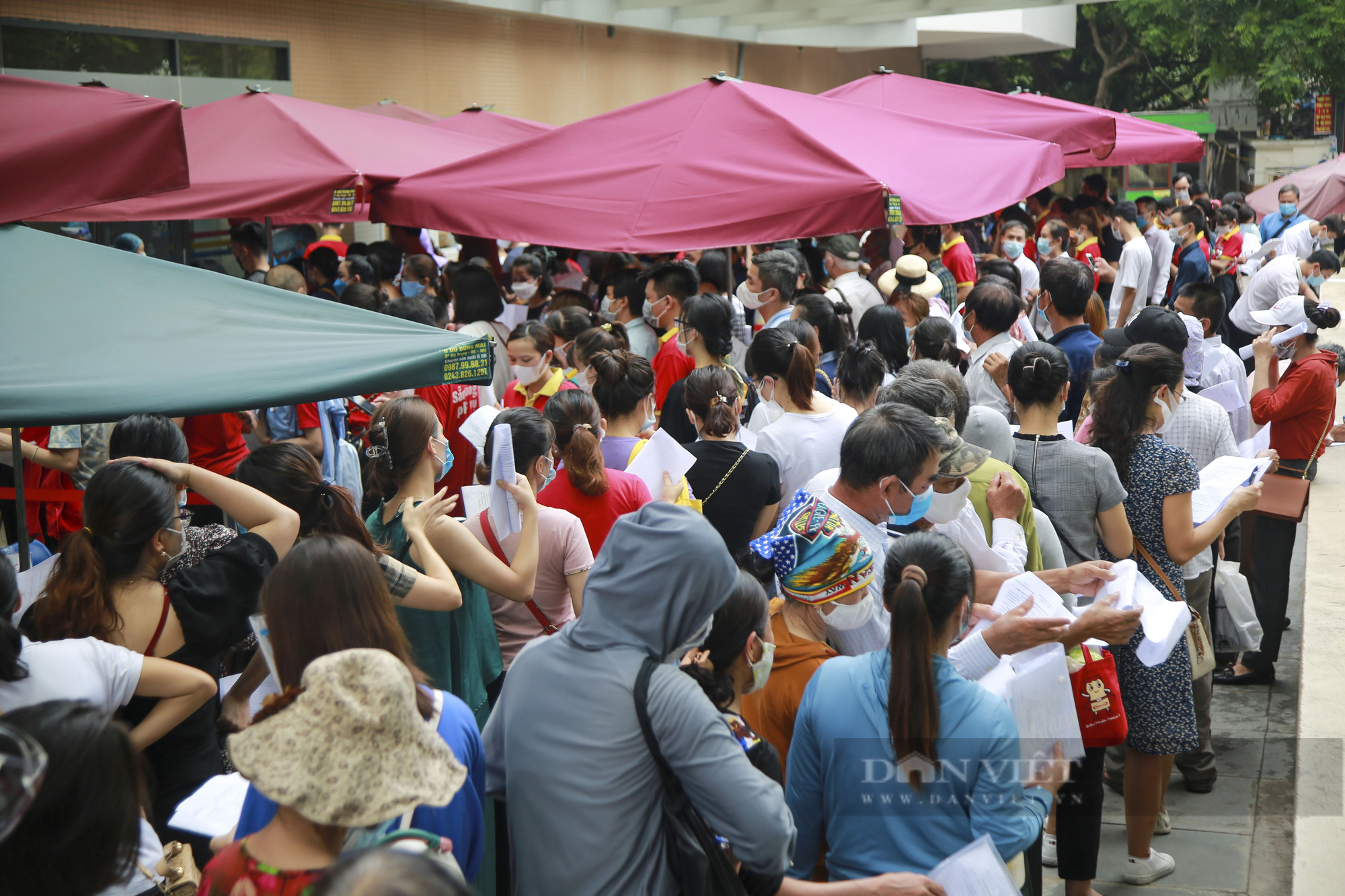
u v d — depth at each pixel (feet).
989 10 56.24
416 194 19.94
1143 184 70.23
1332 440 18.95
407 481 11.33
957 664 9.18
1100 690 10.36
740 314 22.25
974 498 11.65
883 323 18.06
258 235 30.86
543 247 37.88
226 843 7.37
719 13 58.85
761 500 13.51
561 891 7.09
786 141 18.21
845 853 8.26
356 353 11.08
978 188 19.29
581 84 57.00
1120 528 12.23
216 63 36.27
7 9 29.07
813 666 9.25
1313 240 45.96
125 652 8.92
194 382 10.25
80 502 15.87
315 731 5.77
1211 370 20.90
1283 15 88.17
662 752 7.01
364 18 42.65
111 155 12.37
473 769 7.54
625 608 7.22
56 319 10.77
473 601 11.12
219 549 9.93
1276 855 13.28
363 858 4.42
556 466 13.62
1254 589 18.17
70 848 5.64
